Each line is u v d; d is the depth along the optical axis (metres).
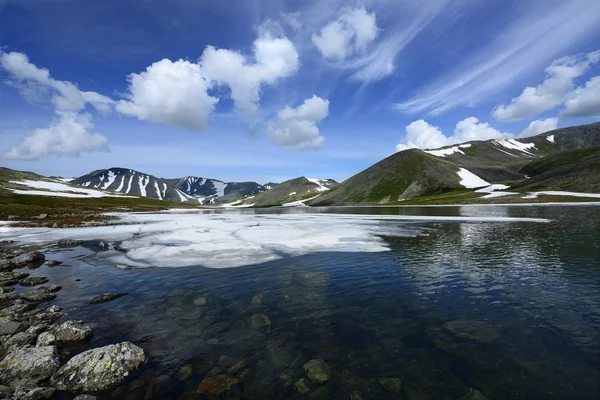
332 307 13.59
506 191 138.38
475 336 10.55
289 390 7.77
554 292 14.81
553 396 7.48
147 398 7.50
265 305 13.93
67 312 13.23
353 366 8.87
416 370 8.63
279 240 32.50
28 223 53.91
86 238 36.31
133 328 11.56
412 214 74.00
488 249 25.61
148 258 24.25
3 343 10.27
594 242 27.19
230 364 9.00
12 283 18.02
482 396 7.52
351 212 98.25
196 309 13.50
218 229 44.69
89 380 8.02
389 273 19.03
